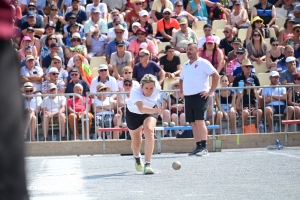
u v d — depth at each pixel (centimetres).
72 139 3669
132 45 4447
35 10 4847
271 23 5159
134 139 2364
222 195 1650
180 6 5034
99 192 1780
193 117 3098
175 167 2392
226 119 3703
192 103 3066
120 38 4447
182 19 4647
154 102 2328
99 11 4788
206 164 2592
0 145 335
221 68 4209
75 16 4844
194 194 1689
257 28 4778
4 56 343
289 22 4878
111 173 2348
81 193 1759
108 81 3916
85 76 4144
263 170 2289
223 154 3158
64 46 4522
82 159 3120
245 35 4984
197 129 3100
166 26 4816
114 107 3694
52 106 3653
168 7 5084
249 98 3675
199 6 5200
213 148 3428
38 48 4497
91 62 4478
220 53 4222
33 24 4747
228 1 5488
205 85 3056
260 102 3750
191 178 2103
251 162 2622
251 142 3600
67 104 3672
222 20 5134
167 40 4809
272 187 1800
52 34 4444
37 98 3628
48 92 3856
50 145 3488
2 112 337
